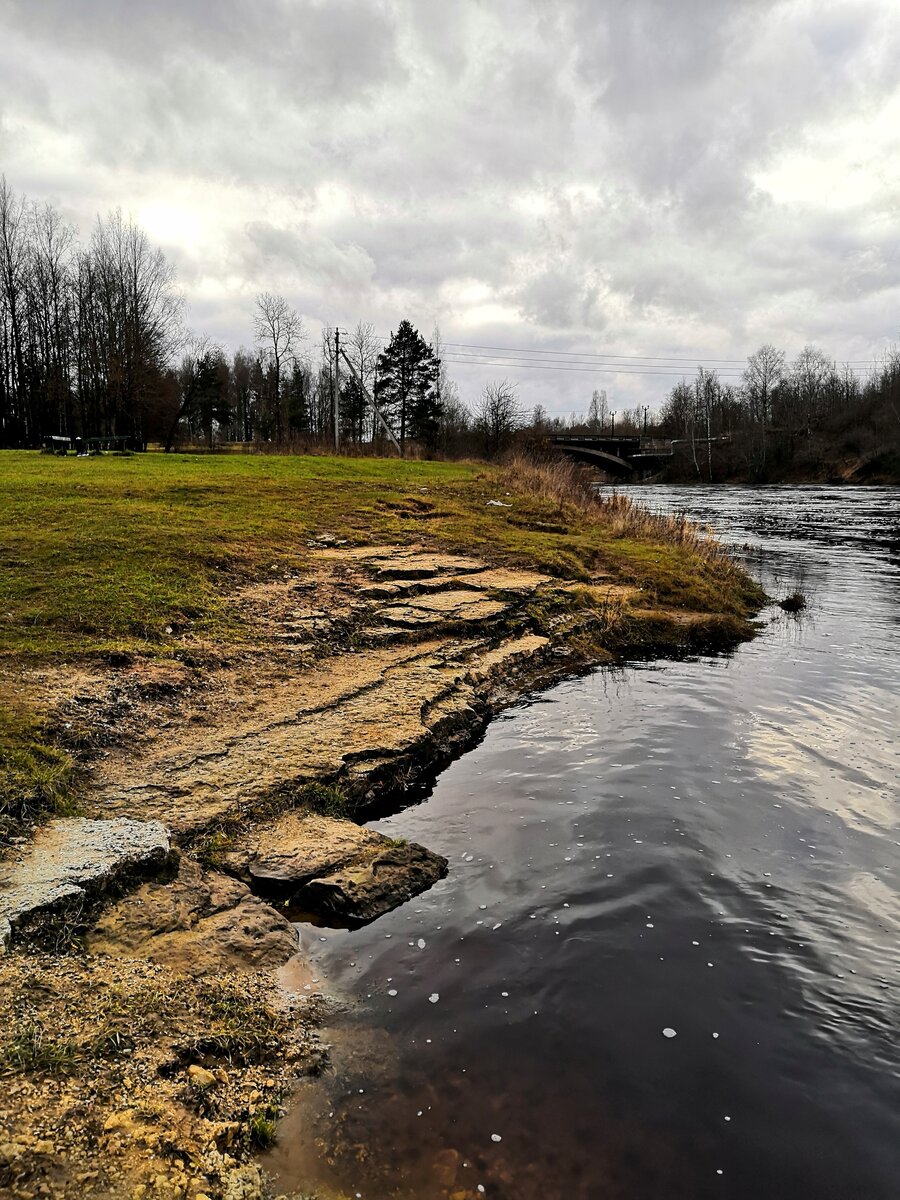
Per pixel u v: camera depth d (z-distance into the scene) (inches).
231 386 3034.0
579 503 916.6
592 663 416.5
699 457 3191.4
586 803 242.4
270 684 315.3
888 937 171.8
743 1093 128.5
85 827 190.4
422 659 364.8
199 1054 130.7
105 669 294.7
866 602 591.5
